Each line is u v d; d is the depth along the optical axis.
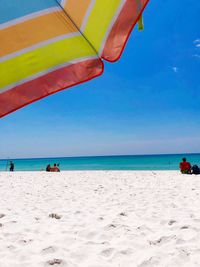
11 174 18.83
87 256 3.59
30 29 1.26
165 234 4.31
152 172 18.88
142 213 5.79
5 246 3.91
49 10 1.29
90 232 4.46
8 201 7.74
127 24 1.27
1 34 1.23
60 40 1.30
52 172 20.89
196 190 9.16
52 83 1.27
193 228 4.49
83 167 53.72
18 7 1.25
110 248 3.75
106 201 7.44
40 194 9.09
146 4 1.25
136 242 3.99
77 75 1.29
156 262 3.34
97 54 1.33
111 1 1.30
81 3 1.30
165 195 8.27
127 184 11.59
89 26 1.32
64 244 4.00
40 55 1.28
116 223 4.86
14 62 1.24
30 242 4.08
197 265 3.24
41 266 3.28
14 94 1.23
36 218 5.50
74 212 5.97
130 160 78.69
